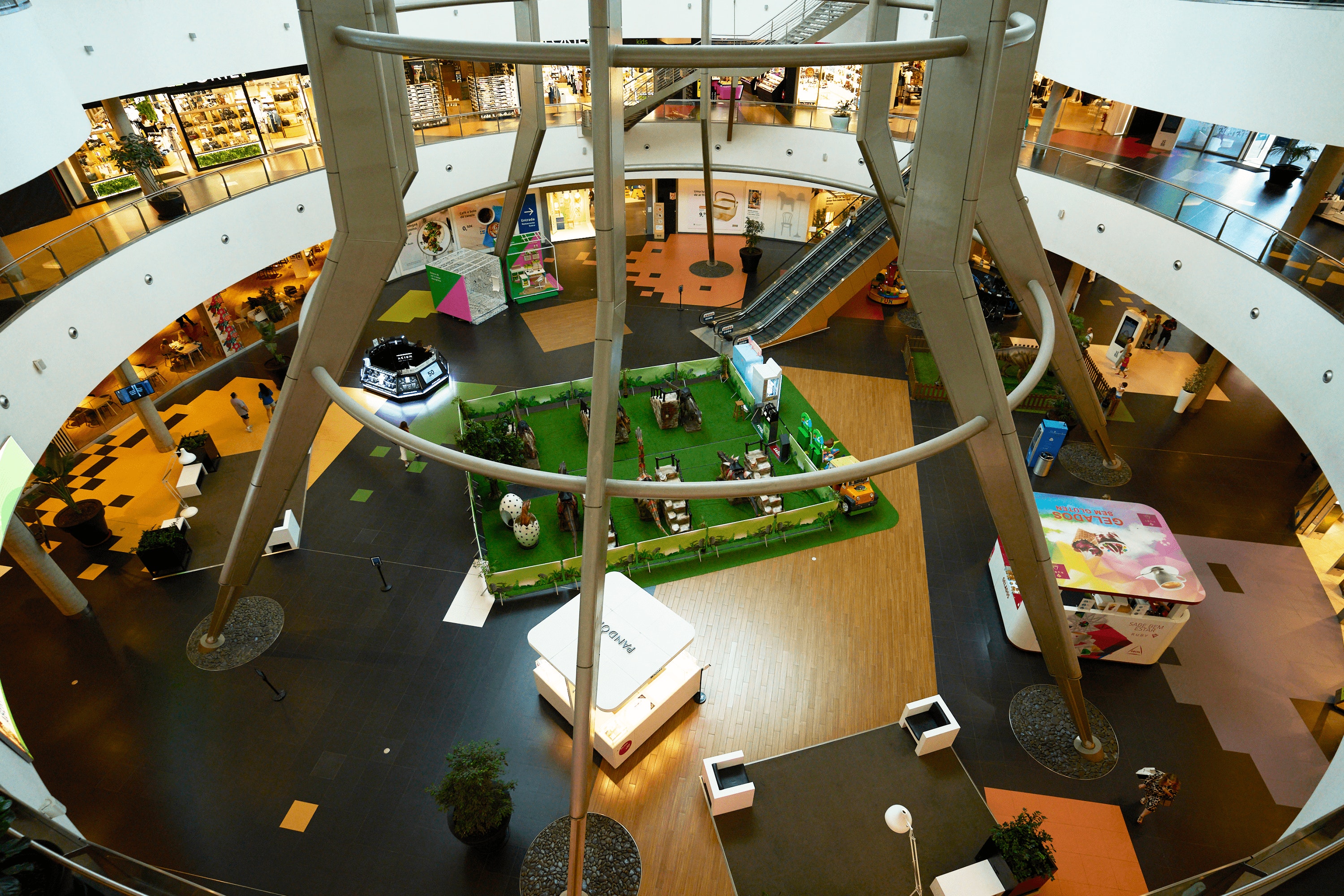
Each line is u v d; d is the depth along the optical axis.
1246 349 14.94
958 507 19.33
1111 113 27.17
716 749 13.83
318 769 13.38
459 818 11.50
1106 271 19.50
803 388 24.16
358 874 11.94
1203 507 19.19
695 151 29.66
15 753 10.64
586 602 9.48
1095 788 13.15
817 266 27.34
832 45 8.06
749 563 17.72
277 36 20.66
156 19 17.62
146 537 16.86
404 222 12.24
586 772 9.87
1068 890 11.75
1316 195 17.08
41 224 22.03
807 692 14.81
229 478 20.03
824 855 12.22
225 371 24.62
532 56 8.24
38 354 13.70
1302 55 12.87
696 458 21.27
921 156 9.91
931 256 10.49
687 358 25.80
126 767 13.39
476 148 27.80
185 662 15.24
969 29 8.70
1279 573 17.28
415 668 15.20
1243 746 13.77
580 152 29.11
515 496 18.08
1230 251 15.59
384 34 9.16
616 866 12.05
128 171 19.92
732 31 27.52
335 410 22.84
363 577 17.17
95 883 6.44
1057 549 14.68
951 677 15.09
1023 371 24.33
